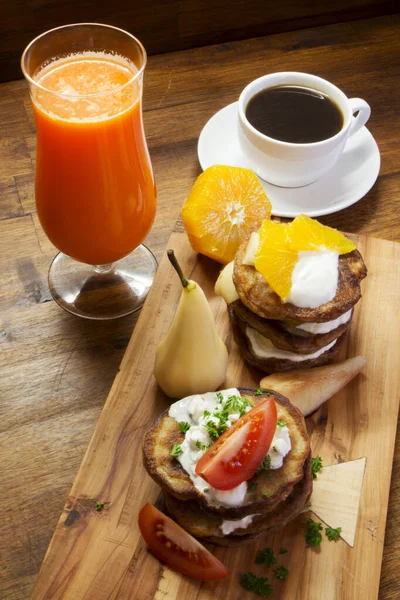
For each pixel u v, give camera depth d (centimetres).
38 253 66
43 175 56
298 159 65
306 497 52
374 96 78
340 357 60
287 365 58
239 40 85
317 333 57
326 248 56
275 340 57
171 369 56
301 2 83
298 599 50
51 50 55
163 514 51
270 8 83
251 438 49
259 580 50
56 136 53
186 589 50
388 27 85
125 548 51
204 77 79
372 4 85
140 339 60
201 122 76
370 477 54
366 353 60
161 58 81
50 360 60
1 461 55
